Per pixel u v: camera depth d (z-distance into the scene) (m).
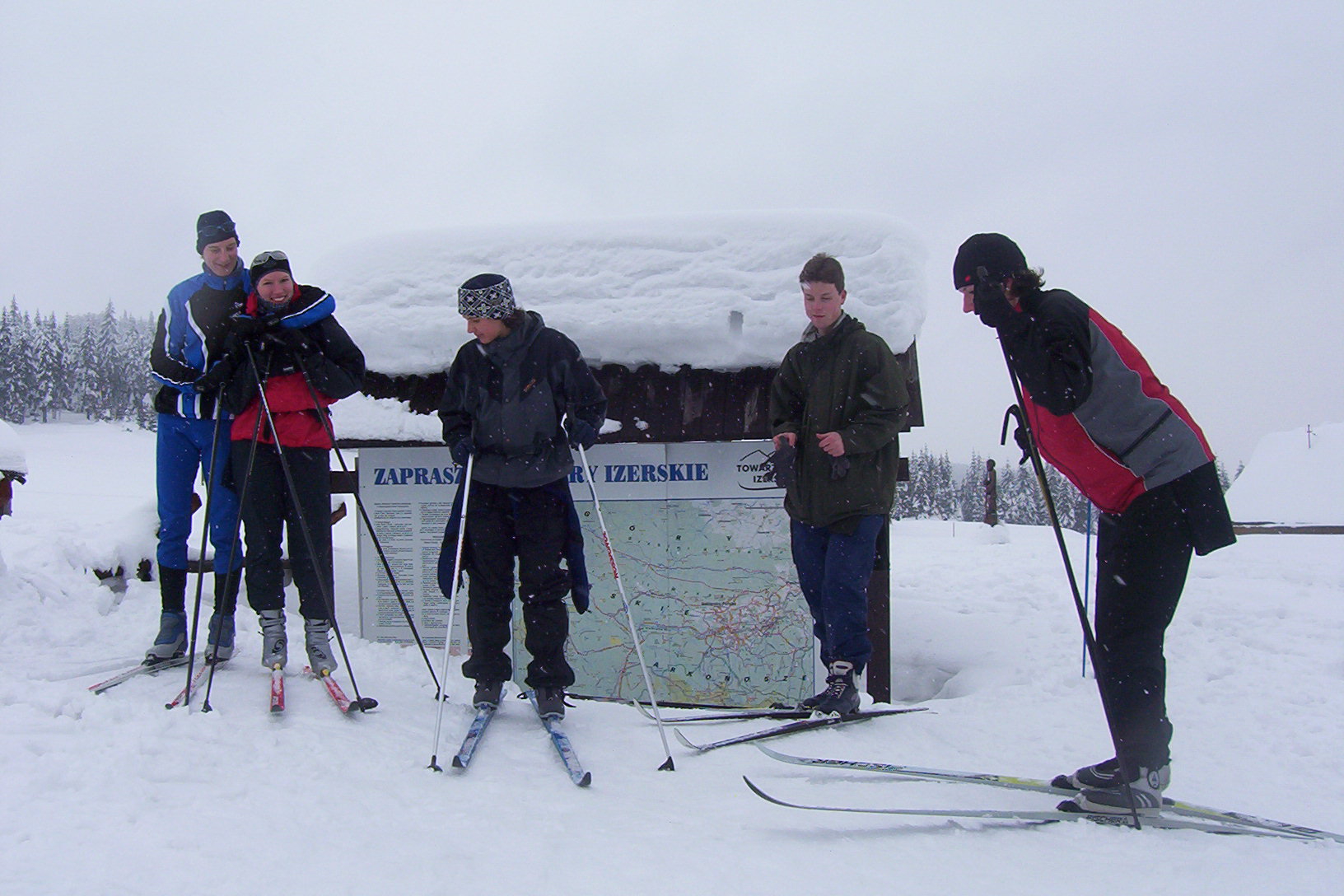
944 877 2.22
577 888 2.10
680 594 5.00
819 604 4.03
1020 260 2.76
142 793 2.50
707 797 2.79
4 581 5.04
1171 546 2.65
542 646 3.42
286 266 3.45
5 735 2.79
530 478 3.41
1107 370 2.63
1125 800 2.61
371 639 5.27
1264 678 4.71
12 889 1.97
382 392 5.32
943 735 3.62
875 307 4.86
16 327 86.94
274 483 3.49
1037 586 8.58
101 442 71.00
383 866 2.19
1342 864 2.34
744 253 5.32
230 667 3.73
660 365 5.12
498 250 5.58
